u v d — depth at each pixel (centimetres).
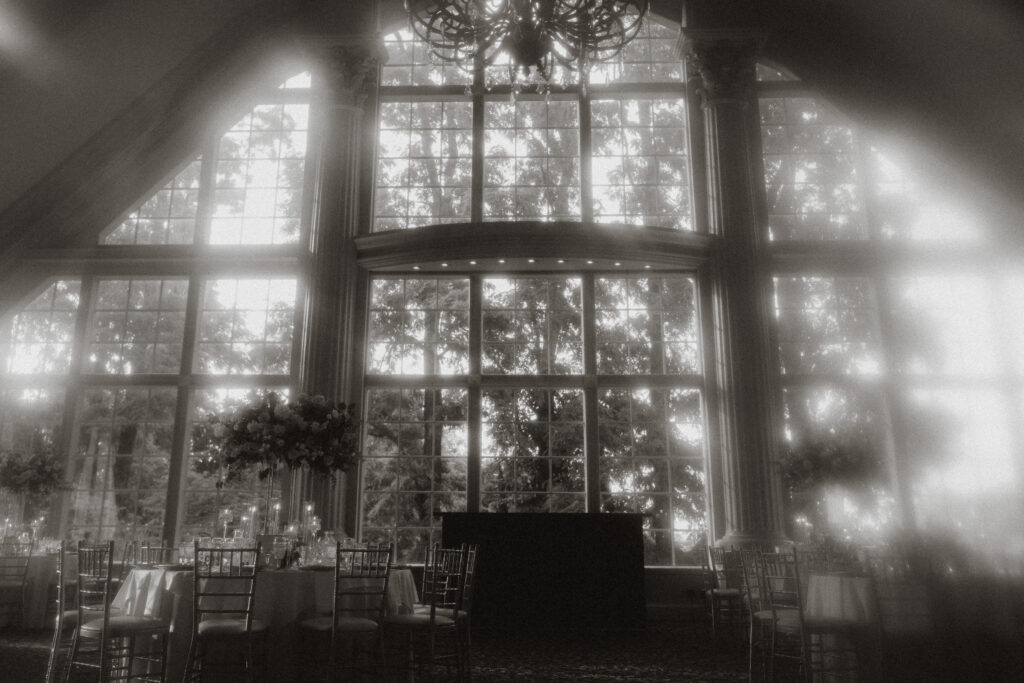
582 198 1080
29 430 1050
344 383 995
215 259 1073
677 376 1023
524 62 574
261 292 1084
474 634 841
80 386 1060
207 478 1027
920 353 1042
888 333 1045
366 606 528
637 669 632
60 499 1018
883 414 1027
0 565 851
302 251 1063
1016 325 1040
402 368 1043
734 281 993
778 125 1117
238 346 1066
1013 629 274
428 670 518
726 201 1017
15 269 1068
